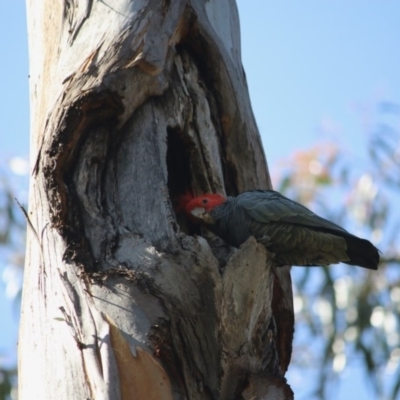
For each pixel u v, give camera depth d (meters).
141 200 9.09
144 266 8.50
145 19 9.81
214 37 10.55
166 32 9.91
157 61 9.61
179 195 10.62
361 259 10.23
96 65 9.44
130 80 9.41
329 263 10.35
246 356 8.75
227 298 8.65
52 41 10.26
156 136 9.55
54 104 9.41
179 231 8.84
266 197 10.22
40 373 8.21
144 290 8.36
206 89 10.51
